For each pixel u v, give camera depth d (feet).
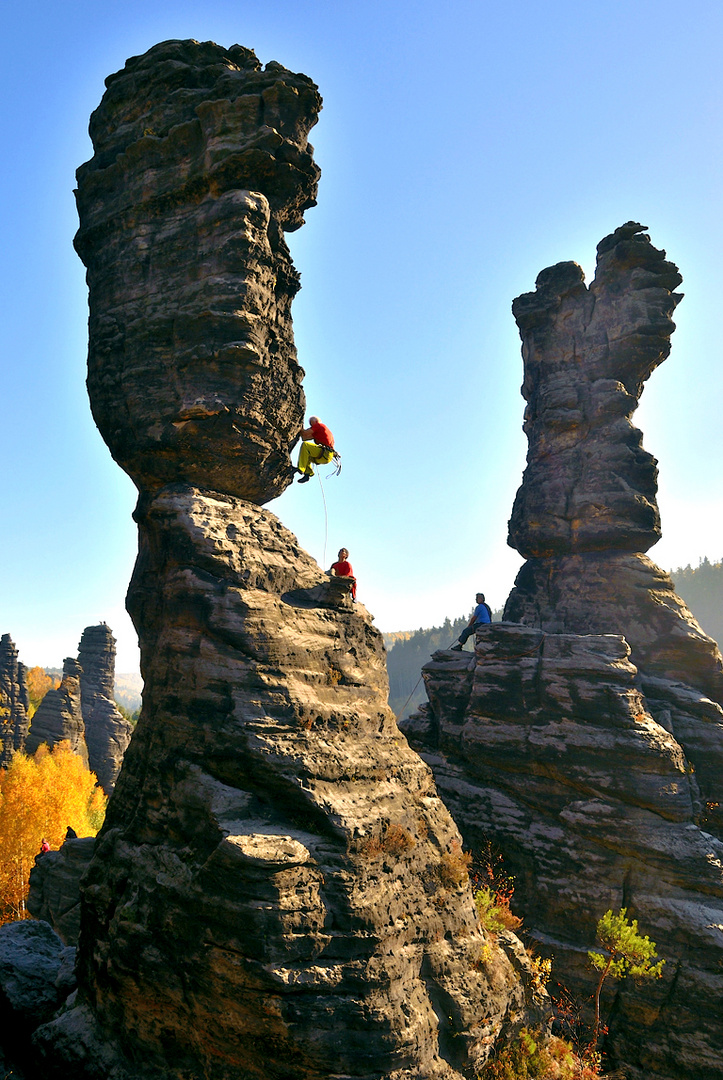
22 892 161.48
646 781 80.02
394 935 45.78
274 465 60.90
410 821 52.85
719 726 91.86
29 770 202.18
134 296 58.65
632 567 104.99
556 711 87.76
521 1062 51.60
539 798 86.43
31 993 56.29
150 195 58.80
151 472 57.98
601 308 115.75
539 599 110.73
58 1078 47.39
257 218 55.98
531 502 113.29
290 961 41.45
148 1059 45.62
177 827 48.06
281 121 56.85
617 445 109.50
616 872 78.33
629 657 101.19
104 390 58.85
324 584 59.47
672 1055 68.95
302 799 46.68
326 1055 40.22
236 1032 41.57
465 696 97.91
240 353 54.70
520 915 81.92
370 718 55.47
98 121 63.36
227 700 49.21
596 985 73.87
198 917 43.52
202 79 60.75
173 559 54.34
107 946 48.80
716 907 74.02
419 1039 43.50
